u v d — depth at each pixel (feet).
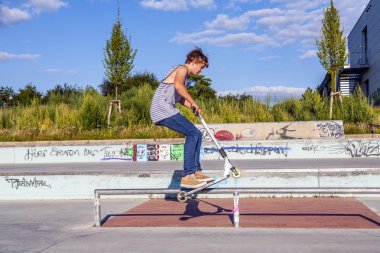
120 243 16.19
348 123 69.67
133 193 18.74
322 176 27.27
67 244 16.24
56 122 74.59
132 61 76.48
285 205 24.75
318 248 14.90
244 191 18.43
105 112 75.05
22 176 29.63
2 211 24.99
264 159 55.93
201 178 17.24
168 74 17.47
